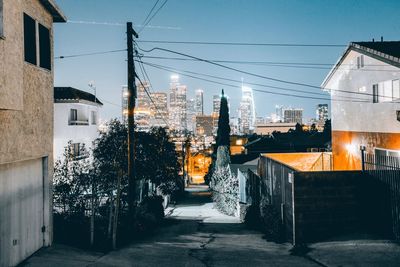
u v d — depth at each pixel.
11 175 9.41
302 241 12.63
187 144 69.62
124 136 22.56
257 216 18.39
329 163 25.23
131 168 15.76
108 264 9.83
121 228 14.76
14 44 8.73
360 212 12.75
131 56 16.05
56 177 14.09
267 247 12.84
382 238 11.80
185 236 15.48
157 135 26.38
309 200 12.70
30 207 10.48
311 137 54.97
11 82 8.57
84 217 13.56
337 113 24.70
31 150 10.38
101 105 37.53
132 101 16.06
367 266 9.36
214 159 46.56
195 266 9.94
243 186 24.23
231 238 14.94
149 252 11.71
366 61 20.72
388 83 18.64
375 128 19.89
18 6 8.98
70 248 11.47
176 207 34.00
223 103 42.75
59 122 31.77
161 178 27.44
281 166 14.52
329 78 25.09
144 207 20.48
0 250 8.76
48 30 12.15
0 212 8.81
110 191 13.14
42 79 11.31
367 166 13.76
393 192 11.55
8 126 9.08
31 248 10.44
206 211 29.81
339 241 12.05
